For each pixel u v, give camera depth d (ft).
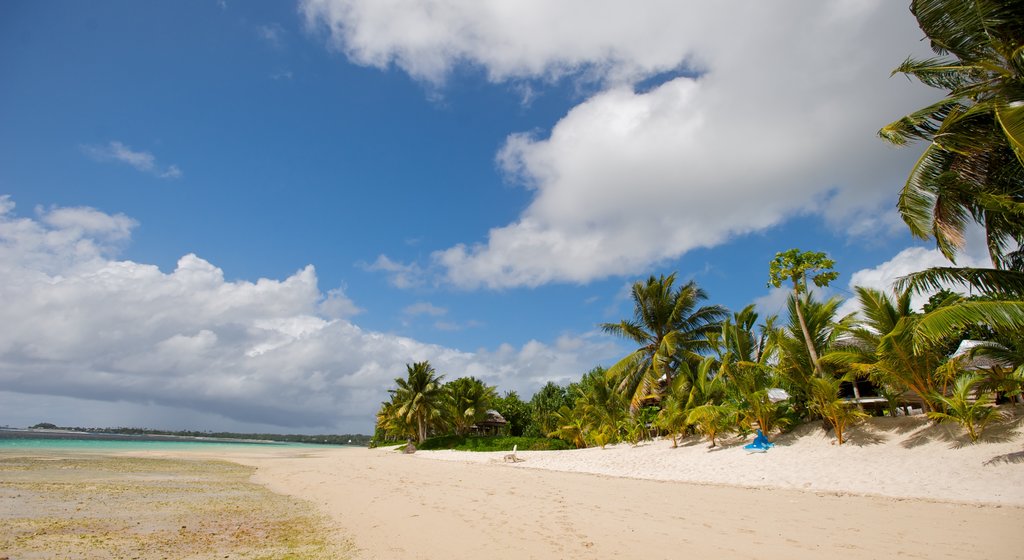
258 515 38.06
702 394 77.15
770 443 60.90
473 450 133.18
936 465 41.65
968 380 45.01
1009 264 41.81
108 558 24.44
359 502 44.14
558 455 90.17
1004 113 32.14
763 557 22.97
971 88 38.09
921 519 29.66
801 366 58.80
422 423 175.94
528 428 184.14
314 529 32.27
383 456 139.54
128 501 43.65
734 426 68.18
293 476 74.49
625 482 54.13
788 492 42.57
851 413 53.93
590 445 110.93
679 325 103.60
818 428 59.31
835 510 33.65
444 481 58.95
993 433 42.73
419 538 28.73
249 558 24.75
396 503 42.39
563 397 182.19
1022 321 34.04
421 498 44.68
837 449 52.70
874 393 69.62
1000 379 44.86
